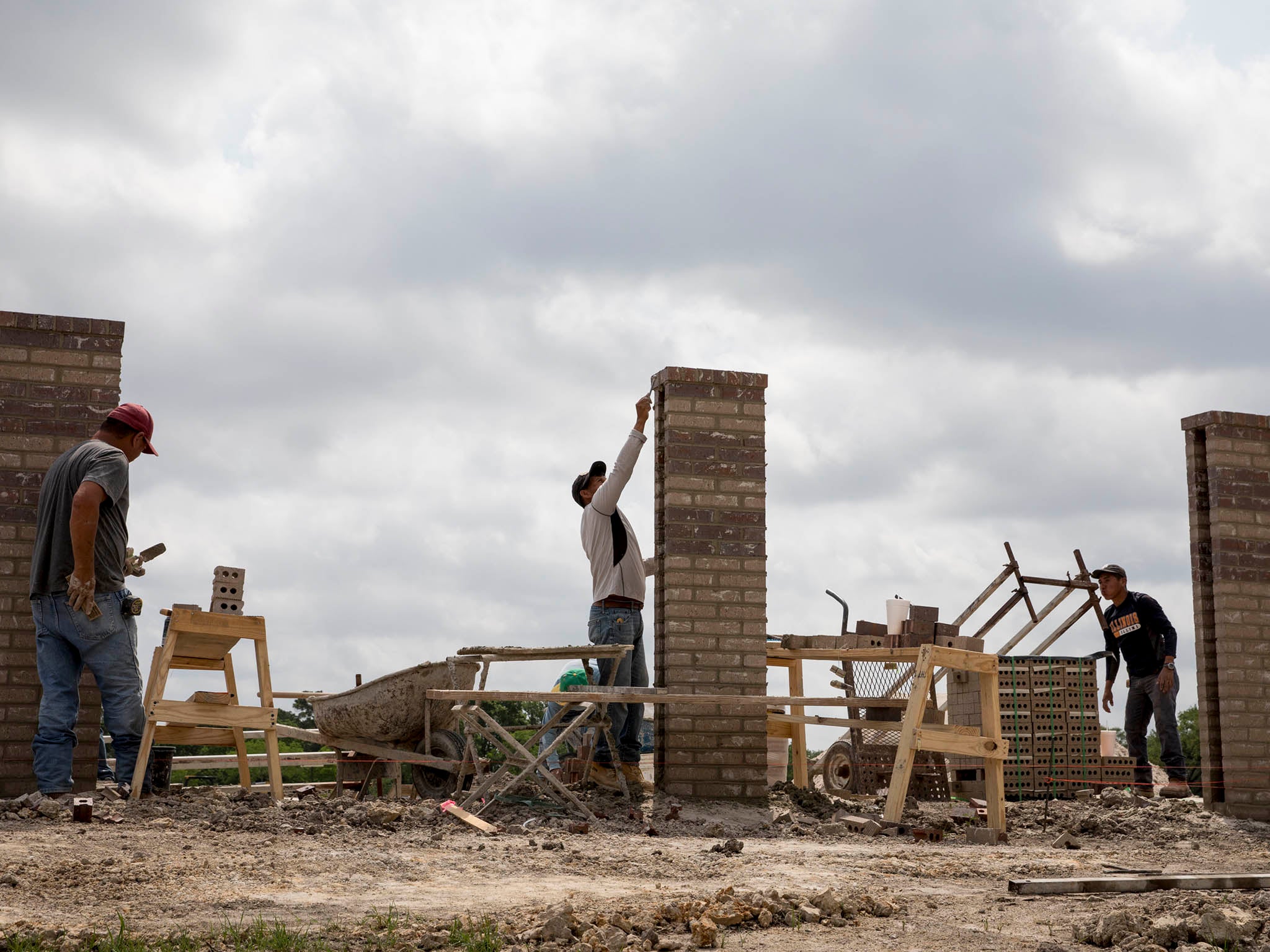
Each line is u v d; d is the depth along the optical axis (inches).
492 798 333.1
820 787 502.9
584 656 357.1
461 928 178.7
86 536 315.6
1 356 356.5
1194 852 323.0
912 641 417.1
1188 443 459.5
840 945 177.2
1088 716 471.2
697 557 403.2
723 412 413.1
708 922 179.0
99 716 350.3
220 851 249.9
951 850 308.7
